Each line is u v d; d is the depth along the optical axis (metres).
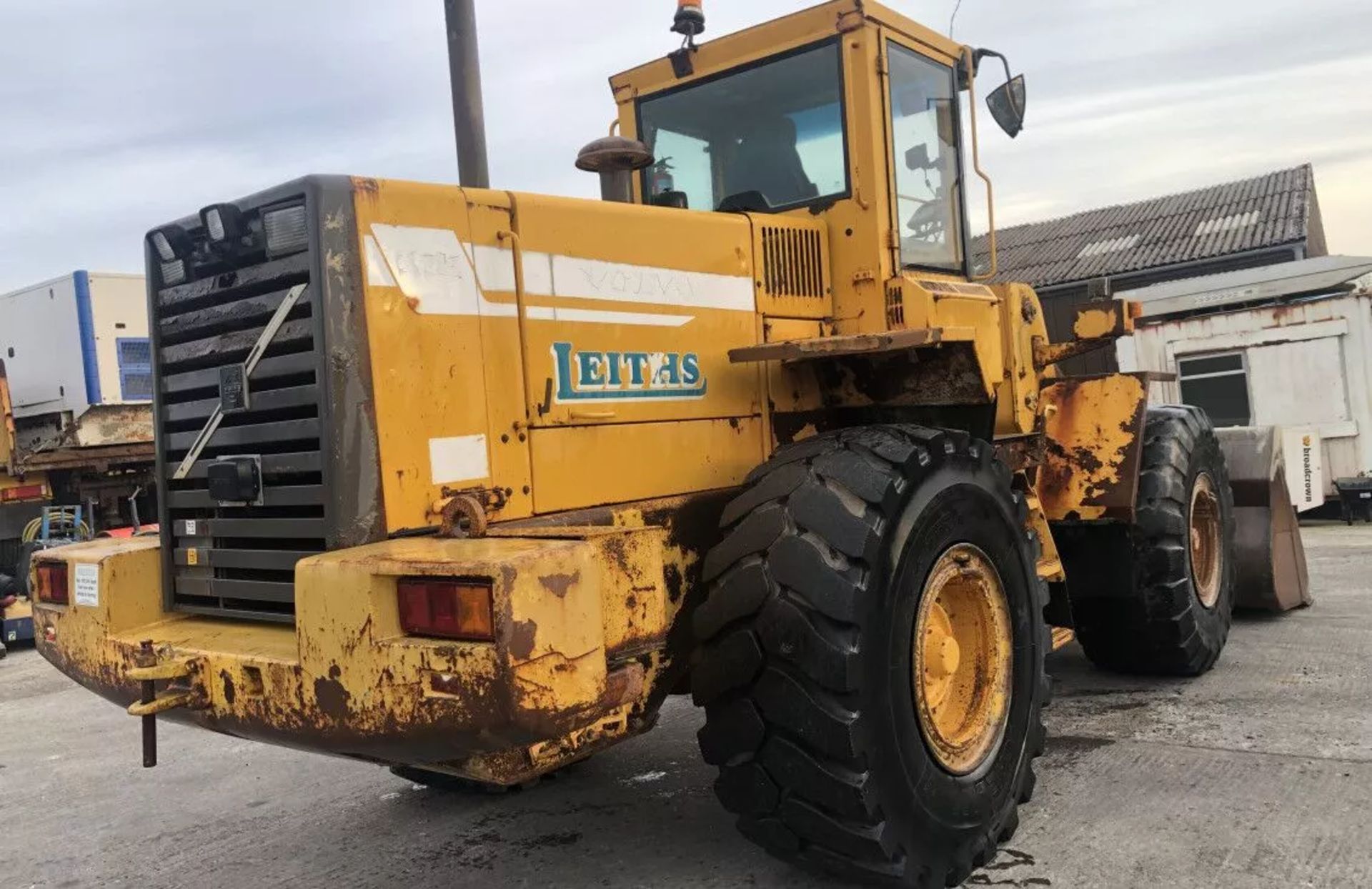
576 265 3.13
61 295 11.02
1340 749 3.90
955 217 4.41
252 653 2.64
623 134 4.53
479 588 2.17
